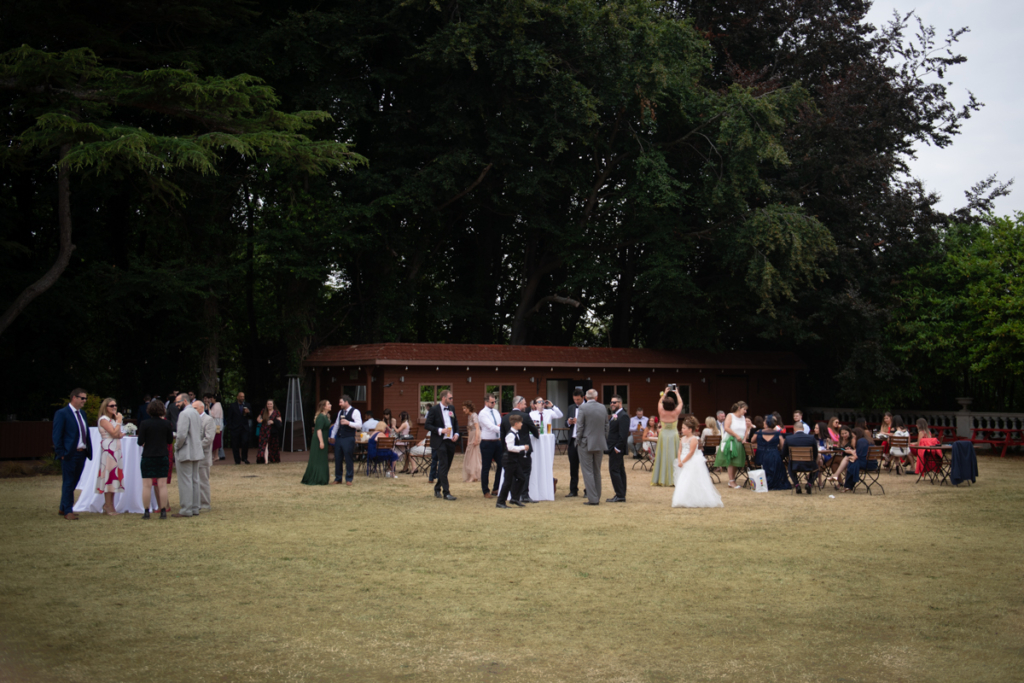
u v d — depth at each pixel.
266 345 33.56
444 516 12.45
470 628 6.58
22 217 25.17
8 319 20.59
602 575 8.41
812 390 34.53
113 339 29.27
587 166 30.89
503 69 26.06
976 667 5.71
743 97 28.19
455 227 33.31
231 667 5.68
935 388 30.69
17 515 12.37
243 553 9.48
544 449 14.58
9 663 5.73
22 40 23.12
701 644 6.20
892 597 7.56
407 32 27.56
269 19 27.62
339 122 28.23
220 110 21.20
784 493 15.59
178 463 12.34
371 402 25.77
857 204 29.69
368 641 6.25
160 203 25.83
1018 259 25.58
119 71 20.31
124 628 6.56
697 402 30.80
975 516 12.53
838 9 33.25
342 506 13.52
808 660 5.84
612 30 27.47
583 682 5.40
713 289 30.75
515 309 36.47
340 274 30.55
